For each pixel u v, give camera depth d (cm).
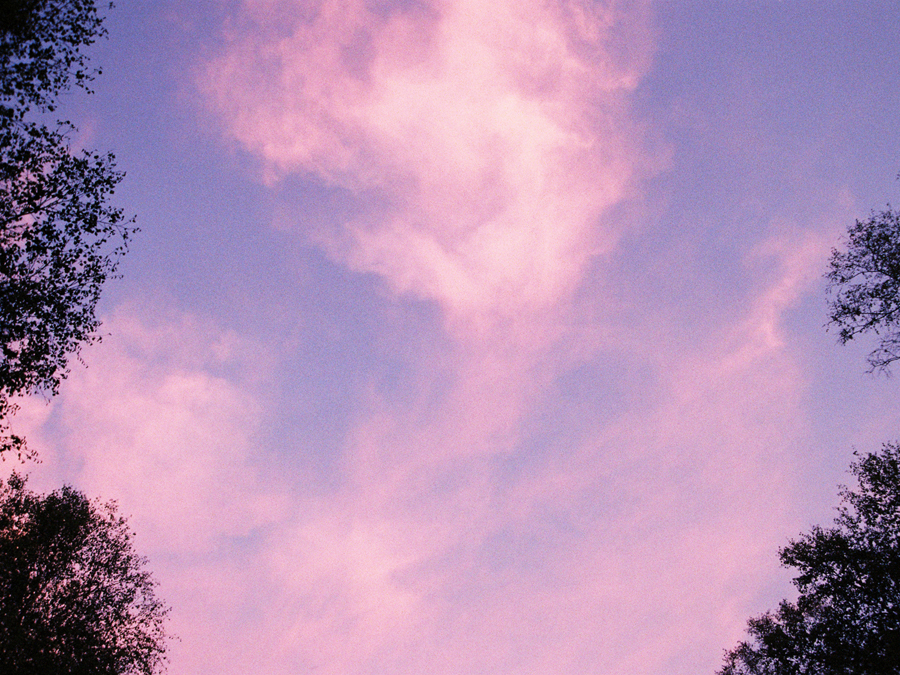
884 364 1869
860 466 2653
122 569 2717
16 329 1625
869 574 2586
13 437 1698
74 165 1681
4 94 1566
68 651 2309
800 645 2770
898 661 2361
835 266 1981
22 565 2333
